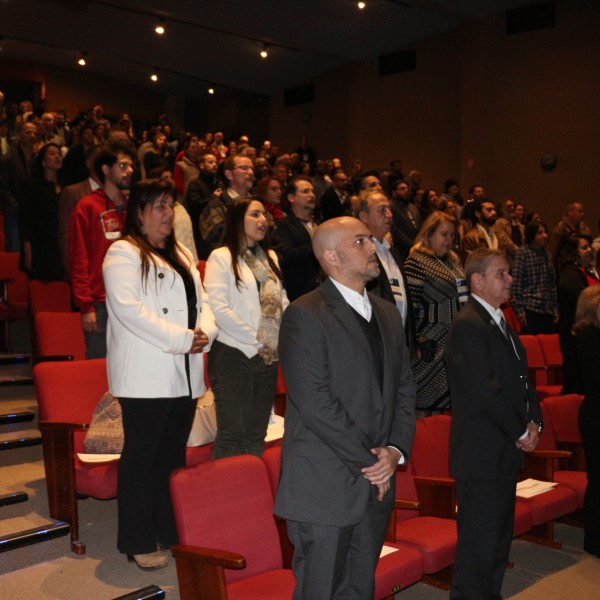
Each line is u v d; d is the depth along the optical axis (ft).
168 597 8.65
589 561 11.90
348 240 7.33
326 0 35.24
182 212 15.14
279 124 49.80
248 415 10.25
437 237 12.53
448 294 12.30
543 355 18.98
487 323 9.42
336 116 45.03
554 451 12.32
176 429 9.57
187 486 7.63
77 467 10.02
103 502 11.44
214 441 10.91
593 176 32.07
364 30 38.50
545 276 20.22
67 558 9.59
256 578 7.71
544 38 33.50
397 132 40.45
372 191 11.93
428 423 11.48
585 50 32.27
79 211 11.77
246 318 10.36
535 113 33.81
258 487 8.18
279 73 46.55
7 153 18.98
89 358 11.98
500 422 9.06
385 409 7.22
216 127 43.06
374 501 7.15
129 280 9.02
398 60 40.32
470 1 34.50
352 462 6.77
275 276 10.82
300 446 7.05
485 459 9.16
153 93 52.26
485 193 35.42
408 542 9.37
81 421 10.84
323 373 6.97
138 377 8.96
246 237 10.56
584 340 11.65
